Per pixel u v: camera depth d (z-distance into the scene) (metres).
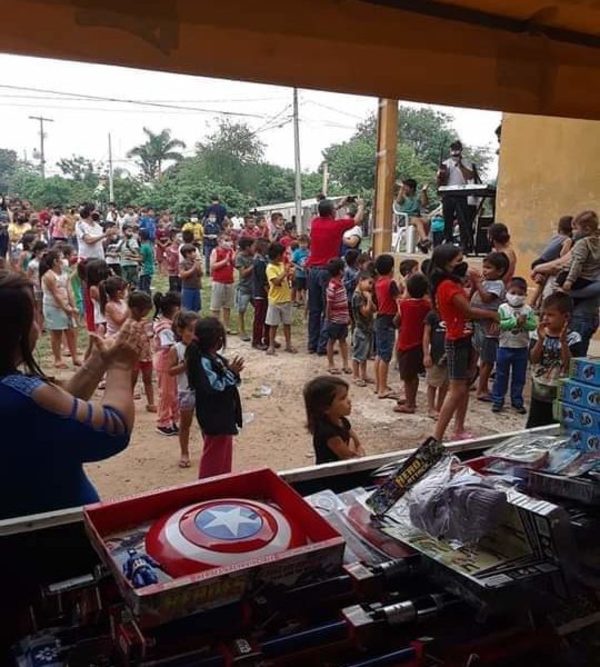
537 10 2.24
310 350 9.15
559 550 1.39
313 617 1.39
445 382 6.04
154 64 1.81
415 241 11.28
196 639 1.26
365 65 2.11
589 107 2.52
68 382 2.00
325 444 3.04
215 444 4.00
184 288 9.45
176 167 52.31
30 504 1.65
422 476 1.67
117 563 1.31
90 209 11.02
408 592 1.51
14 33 1.67
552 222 8.60
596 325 6.02
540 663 1.52
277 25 1.95
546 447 1.88
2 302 1.61
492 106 2.36
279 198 48.66
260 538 1.35
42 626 1.46
